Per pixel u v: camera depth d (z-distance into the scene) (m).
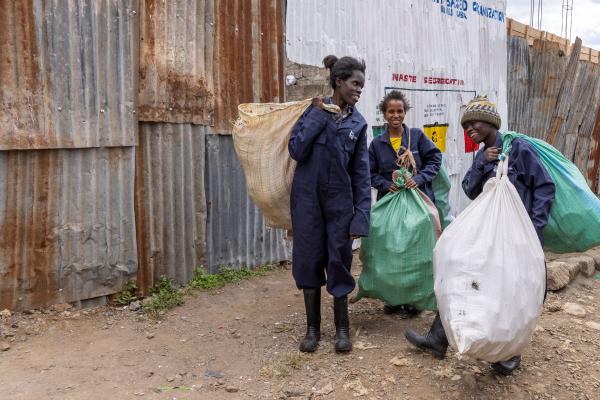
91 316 4.27
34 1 3.88
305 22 5.73
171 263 4.85
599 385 3.47
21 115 3.90
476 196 3.59
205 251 5.15
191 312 4.50
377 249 4.01
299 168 3.65
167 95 4.63
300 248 3.68
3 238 3.97
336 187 3.60
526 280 2.95
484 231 3.02
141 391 3.22
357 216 3.65
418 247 3.93
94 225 4.34
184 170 4.87
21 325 3.96
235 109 5.25
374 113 6.63
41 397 3.09
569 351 3.91
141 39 4.43
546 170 3.34
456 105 8.35
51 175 4.11
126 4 4.30
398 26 6.95
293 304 4.76
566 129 11.38
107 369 3.47
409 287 3.94
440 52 7.83
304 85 5.77
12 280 4.04
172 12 4.59
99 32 4.19
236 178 5.38
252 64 5.33
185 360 3.65
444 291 3.02
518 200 3.10
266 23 5.38
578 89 11.38
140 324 4.21
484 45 8.95
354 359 3.64
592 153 12.36
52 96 4.01
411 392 3.26
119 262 4.48
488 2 8.95
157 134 4.65
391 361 3.58
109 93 4.28
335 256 3.67
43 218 4.11
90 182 4.29
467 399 3.21
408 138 4.39
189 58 4.75
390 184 4.28
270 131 3.65
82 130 4.16
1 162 3.91
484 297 2.88
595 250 6.98
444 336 3.54
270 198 3.79
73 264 4.28
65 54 4.04
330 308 4.63
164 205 4.76
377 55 6.62
